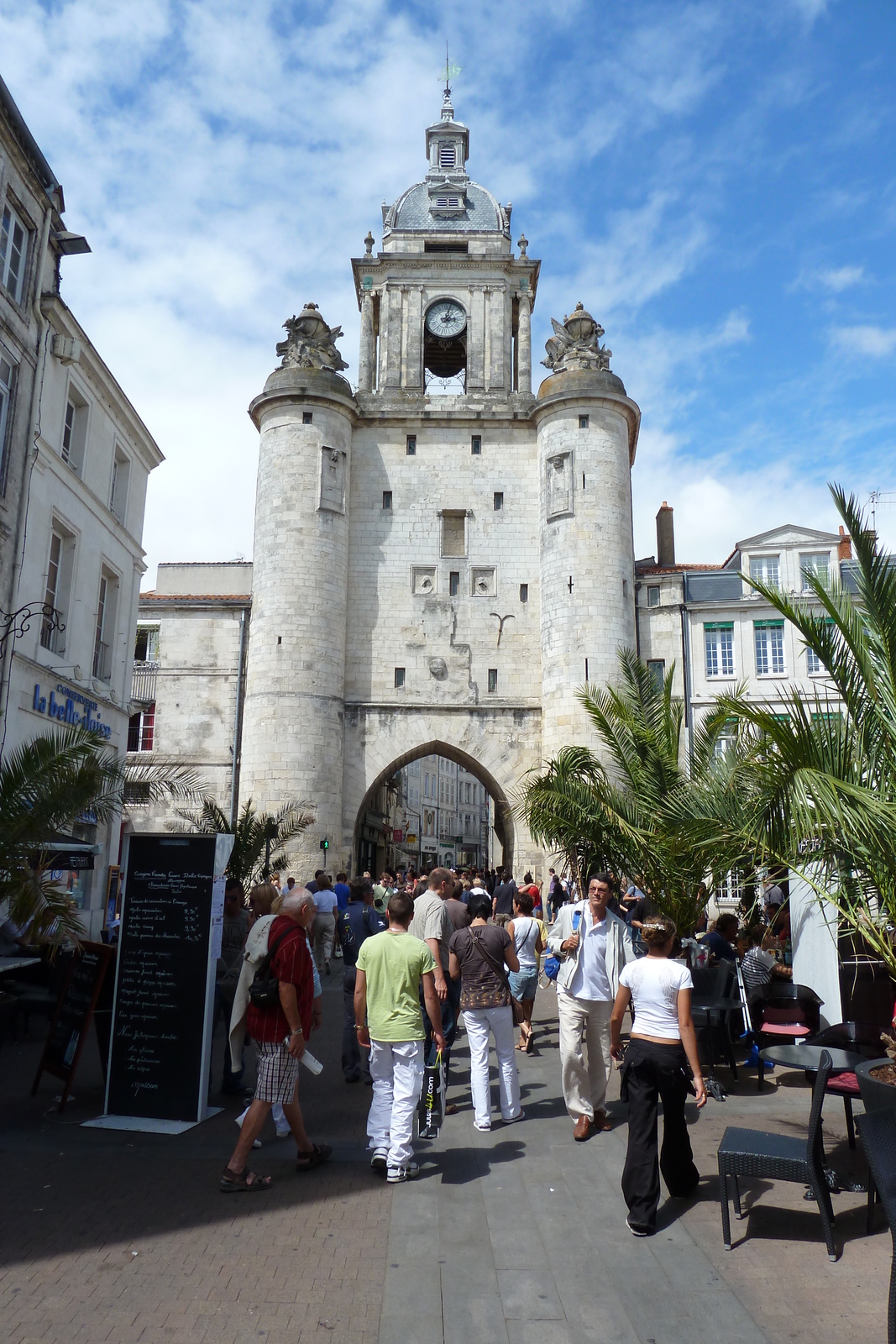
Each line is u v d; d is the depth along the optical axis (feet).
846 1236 19.61
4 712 52.34
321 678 103.14
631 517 109.19
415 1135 27.25
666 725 44.09
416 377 117.29
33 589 57.06
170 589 121.49
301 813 98.02
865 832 21.86
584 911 27.73
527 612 110.32
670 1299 16.80
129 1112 28.35
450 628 109.70
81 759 34.19
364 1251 18.76
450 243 122.52
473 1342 15.34
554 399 108.68
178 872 29.22
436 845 241.96
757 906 42.14
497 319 119.65
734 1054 38.83
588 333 112.27
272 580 104.68
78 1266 17.89
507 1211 20.93
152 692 111.34
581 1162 24.49
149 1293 16.88
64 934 31.04
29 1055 38.27
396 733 107.04
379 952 23.80
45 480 58.59
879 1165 14.80
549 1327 15.81
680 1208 21.25
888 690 24.00
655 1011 21.04
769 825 23.81
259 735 101.50
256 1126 22.41
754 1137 20.25
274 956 23.30
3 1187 22.03
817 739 23.57
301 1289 17.10
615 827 42.65
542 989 59.31
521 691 108.58
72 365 62.59
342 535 107.96
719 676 107.86
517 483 113.50
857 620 24.21
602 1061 27.55
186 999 28.60
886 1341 15.34
